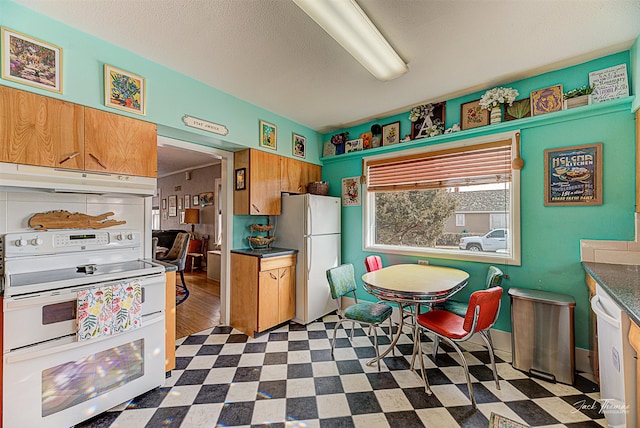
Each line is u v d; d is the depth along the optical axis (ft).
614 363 4.37
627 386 4.00
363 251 11.30
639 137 6.09
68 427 4.83
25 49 5.11
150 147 6.84
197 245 19.63
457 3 4.96
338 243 11.70
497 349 8.09
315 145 12.60
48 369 4.65
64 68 5.55
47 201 5.93
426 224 9.95
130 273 5.80
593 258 6.74
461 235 9.12
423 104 9.53
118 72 6.31
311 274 10.25
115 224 6.88
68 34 5.62
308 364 7.26
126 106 6.43
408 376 6.70
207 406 5.63
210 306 12.10
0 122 4.81
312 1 4.59
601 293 5.25
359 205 11.50
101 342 5.24
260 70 7.36
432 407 5.57
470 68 7.20
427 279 7.27
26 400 4.45
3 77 4.86
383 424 5.12
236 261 9.77
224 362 7.37
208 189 19.45
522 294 6.93
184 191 21.77
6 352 4.32
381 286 6.64
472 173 8.77
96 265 6.44
